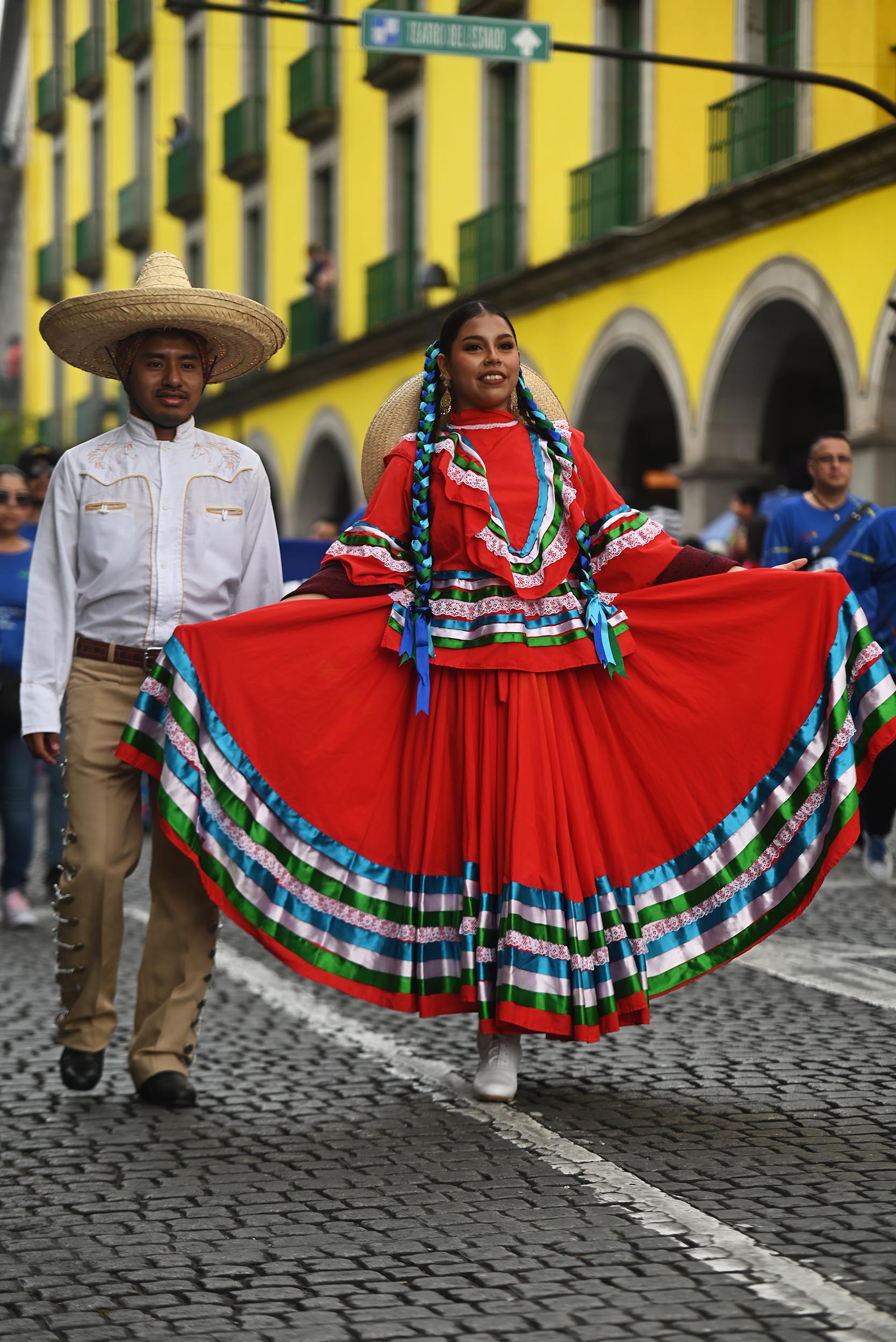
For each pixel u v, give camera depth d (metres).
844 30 15.10
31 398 42.78
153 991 4.98
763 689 4.82
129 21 33.25
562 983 4.59
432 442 4.83
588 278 19.31
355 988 4.73
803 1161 4.17
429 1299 3.35
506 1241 3.66
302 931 4.71
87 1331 3.24
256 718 4.72
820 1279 3.37
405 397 5.07
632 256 18.34
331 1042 5.71
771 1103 4.73
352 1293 3.39
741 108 16.45
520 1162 4.23
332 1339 3.16
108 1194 4.09
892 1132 4.42
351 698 4.76
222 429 30.95
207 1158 4.37
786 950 7.12
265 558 5.17
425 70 23.03
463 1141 4.44
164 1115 4.80
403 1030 5.89
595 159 18.97
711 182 17.02
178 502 5.03
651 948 4.77
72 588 5.00
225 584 5.09
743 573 4.85
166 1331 3.23
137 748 4.74
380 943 4.75
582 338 19.72
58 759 5.31
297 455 27.62
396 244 24.09
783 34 16.12
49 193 40.81
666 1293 3.33
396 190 24.11
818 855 4.76
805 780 4.79
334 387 26.16
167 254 5.24
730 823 4.81
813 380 19.47
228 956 7.45
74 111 38.31
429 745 4.74
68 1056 5.02
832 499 9.65
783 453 19.70
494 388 4.80
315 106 25.72
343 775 4.75
